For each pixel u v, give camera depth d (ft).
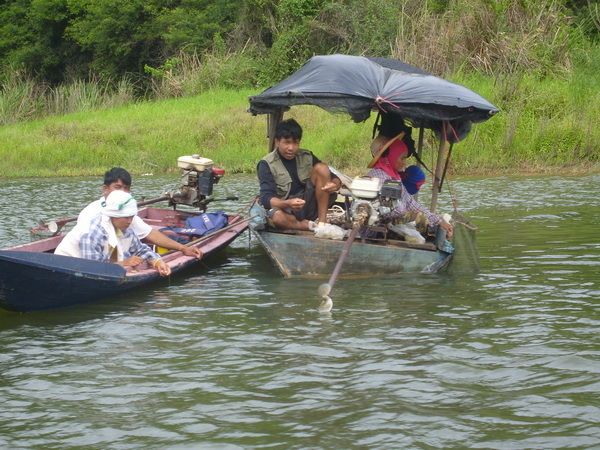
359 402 19.71
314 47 123.95
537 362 22.26
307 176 35.88
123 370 22.35
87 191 68.59
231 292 31.27
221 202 58.44
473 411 19.06
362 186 31.68
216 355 23.48
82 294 28.91
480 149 75.66
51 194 66.28
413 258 33.73
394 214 34.17
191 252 33.99
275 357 23.16
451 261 34.12
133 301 30.07
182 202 41.27
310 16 123.24
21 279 26.84
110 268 29.04
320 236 33.81
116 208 29.99
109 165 89.45
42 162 89.61
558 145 75.00
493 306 28.14
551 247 38.45
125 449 17.42
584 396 19.81
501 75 84.58
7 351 24.12
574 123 76.74
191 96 121.70
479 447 17.16
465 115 32.60
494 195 58.39
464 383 20.84
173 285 32.76
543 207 51.83
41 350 24.20
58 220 35.60
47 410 19.60
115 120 102.47
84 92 127.75
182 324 26.76
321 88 33.04
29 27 158.81
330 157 80.18
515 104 80.59
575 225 44.52
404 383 20.89
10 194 66.39
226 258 39.11
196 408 19.58
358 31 116.88
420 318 26.84
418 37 95.25
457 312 27.48
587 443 17.26
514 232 42.93
